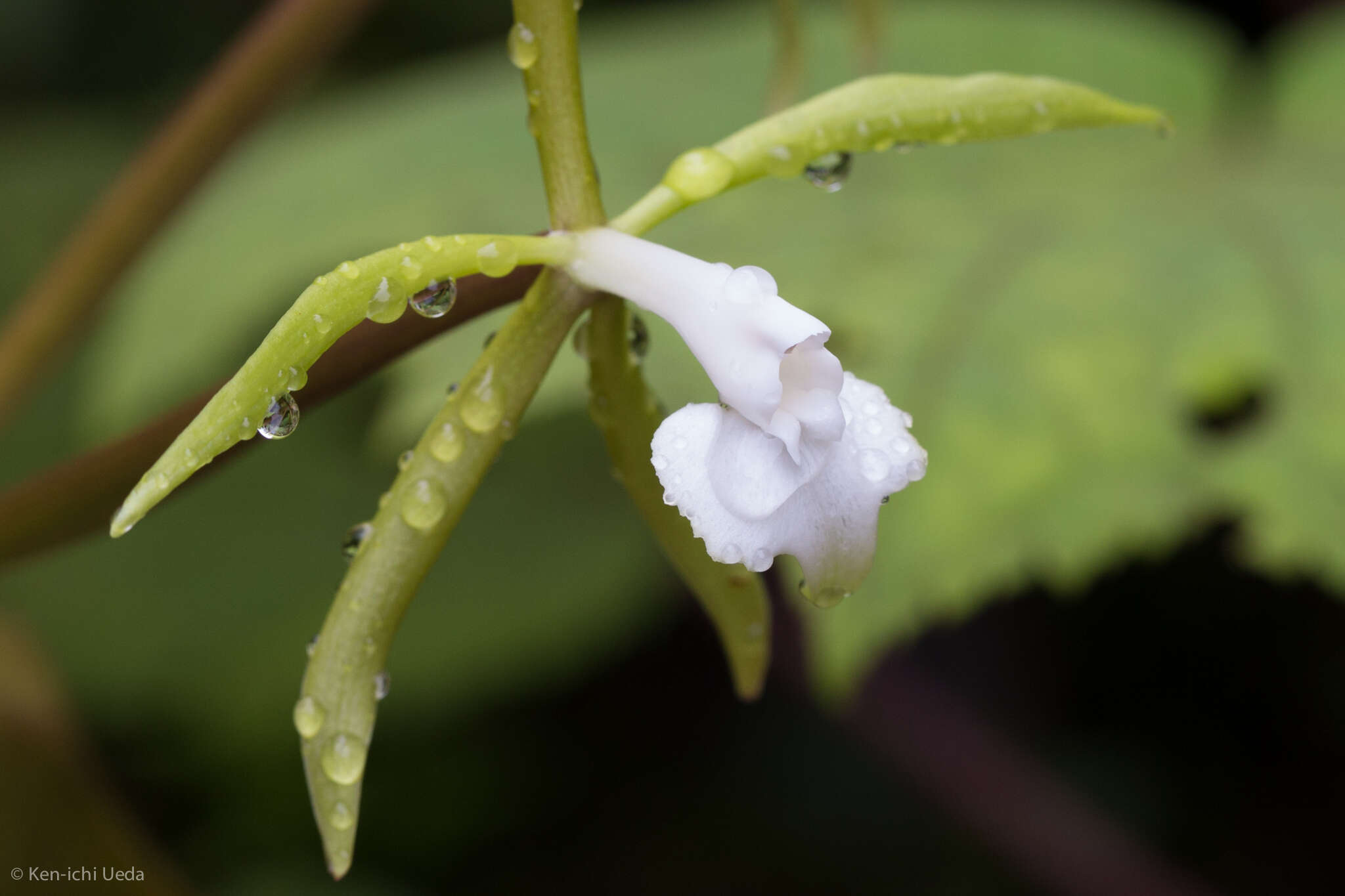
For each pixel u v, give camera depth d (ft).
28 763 0.80
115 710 1.08
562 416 1.07
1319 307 0.73
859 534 0.53
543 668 1.07
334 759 0.52
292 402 0.53
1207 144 0.93
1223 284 0.75
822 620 0.69
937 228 0.83
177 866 1.03
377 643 0.53
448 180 0.97
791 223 0.86
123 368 0.96
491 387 0.53
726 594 0.56
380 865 1.08
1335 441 0.70
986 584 0.69
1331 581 0.68
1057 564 0.69
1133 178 0.89
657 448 0.53
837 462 0.53
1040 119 0.55
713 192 0.54
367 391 1.09
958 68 1.01
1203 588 1.08
